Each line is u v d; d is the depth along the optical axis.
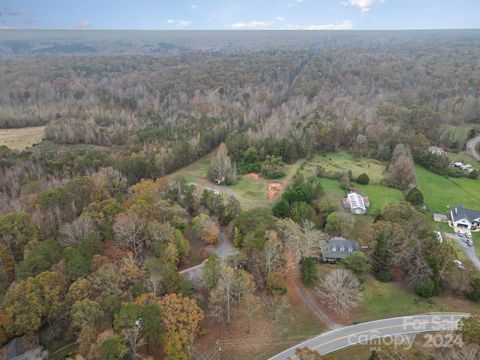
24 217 74.50
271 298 65.31
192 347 52.91
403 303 65.94
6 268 66.88
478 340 50.03
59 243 71.25
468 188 120.56
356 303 62.38
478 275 76.75
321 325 60.91
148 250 71.62
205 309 60.59
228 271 60.28
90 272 60.34
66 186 88.69
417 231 79.75
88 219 72.75
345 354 55.00
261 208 85.94
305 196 98.44
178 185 97.94
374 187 116.12
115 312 52.22
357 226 93.88
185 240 77.19
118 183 102.50
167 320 51.16
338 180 120.31
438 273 68.94
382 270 72.12
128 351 49.75
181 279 61.38
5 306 55.38
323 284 66.12
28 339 55.19
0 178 112.88
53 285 56.81
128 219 70.88
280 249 69.00
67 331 56.62
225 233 86.44
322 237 83.06
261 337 58.28
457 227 96.06
